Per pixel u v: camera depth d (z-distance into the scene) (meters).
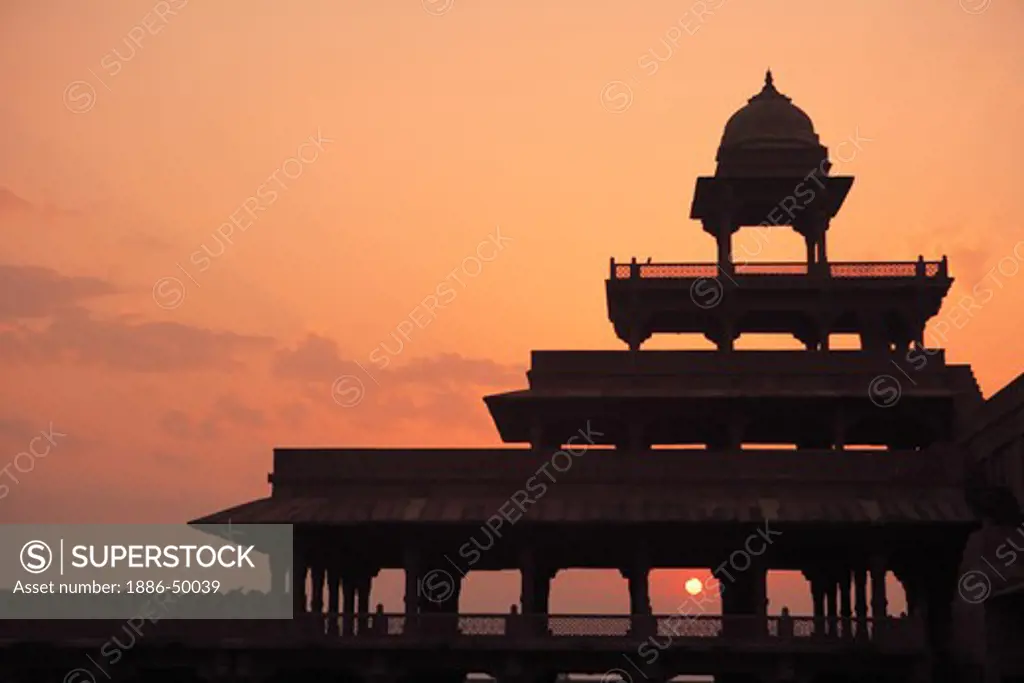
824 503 83.38
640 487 85.94
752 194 96.50
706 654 79.88
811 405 88.56
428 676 94.06
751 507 82.56
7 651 79.69
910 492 84.81
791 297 94.12
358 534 82.56
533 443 89.00
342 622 80.44
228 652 80.31
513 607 80.31
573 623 80.00
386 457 86.81
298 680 87.19
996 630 75.62
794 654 79.00
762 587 81.38
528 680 79.94
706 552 87.00
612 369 91.94
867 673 80.38
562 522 81.00
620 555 88.69
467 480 86.12
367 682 80.06
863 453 86.00
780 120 98.31
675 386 90.75
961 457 85.31
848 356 92.00
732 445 88.75
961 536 81.12
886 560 81.56
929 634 84.31
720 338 95.88
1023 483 76.94
